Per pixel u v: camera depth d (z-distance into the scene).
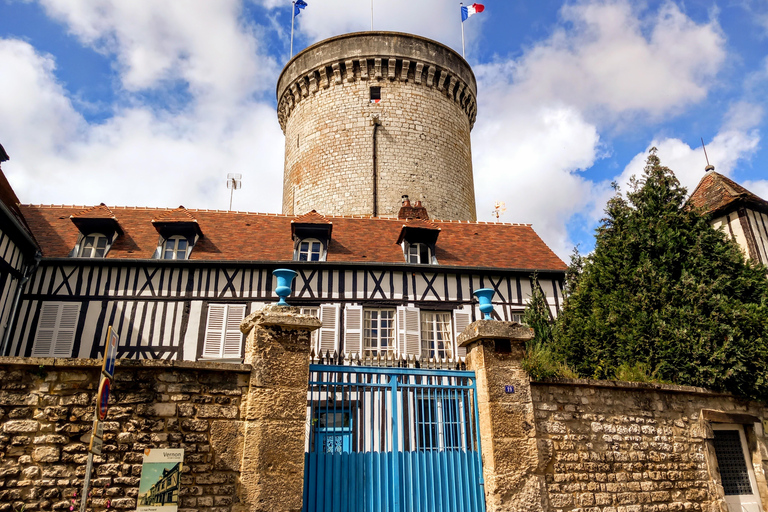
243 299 11.52
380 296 11.83
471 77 22.64
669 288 7.65
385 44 20.53
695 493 6.18
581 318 8.50
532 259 13.33
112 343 4.32
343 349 11.25
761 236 11.48
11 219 9.77
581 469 5.68
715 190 12.45
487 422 5.41
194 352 11.01
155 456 4.51
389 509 5.07
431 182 19.81
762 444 6.90
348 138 19.88
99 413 4.04
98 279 11.41
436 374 5.62
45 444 4.39
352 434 5.26
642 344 7.36
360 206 19.02
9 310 10.59
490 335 5.63
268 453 4.61
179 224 12.20
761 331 6.97
